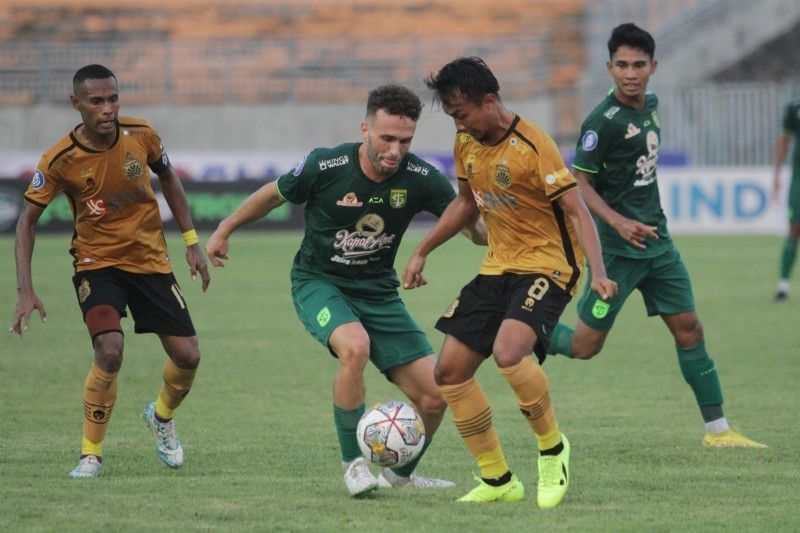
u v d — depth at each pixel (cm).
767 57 9525
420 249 1877
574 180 1697
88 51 9000
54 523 1544
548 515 1616
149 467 1981
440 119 8988
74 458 2058
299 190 1842
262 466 1991
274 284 5338
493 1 10169
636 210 2264
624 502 1706
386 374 1894
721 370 3119
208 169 7725
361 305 1867
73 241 1997
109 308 1920
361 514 1612
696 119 8250
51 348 3525
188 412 2561
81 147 1922
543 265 1730
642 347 3600
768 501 1709
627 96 2222
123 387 2902
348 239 1844
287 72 9250
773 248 6925
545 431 1695
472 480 1908
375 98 1733
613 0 9562
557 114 8900
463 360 1709
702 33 9406
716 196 7781
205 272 2100
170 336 1967
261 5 10119
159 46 9125
